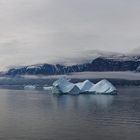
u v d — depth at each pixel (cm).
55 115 9319
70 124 7562
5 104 13075
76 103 14062
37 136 6162
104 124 7600
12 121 7975
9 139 5931
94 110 10888
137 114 9650
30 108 11400
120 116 9150
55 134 6350
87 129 6906
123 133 6481
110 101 15288
